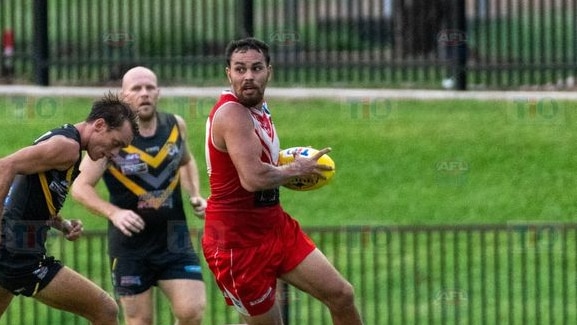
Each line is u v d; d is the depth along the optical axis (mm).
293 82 70562
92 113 36188
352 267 53531
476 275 53438
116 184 41469
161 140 41656
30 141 61812
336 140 62938
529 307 50875
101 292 37219
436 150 62375
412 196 59188
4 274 36250
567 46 77375
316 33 71125
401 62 69938
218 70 71562
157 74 70938
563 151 62219
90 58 70312
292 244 36406
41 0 70188
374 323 49094
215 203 36281
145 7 89500
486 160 61625
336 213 58062
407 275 53312
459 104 67188
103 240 47812
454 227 46781
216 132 35375
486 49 71250
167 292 41625
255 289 36344
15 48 72562
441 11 71688
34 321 48375
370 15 70938
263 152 35500
